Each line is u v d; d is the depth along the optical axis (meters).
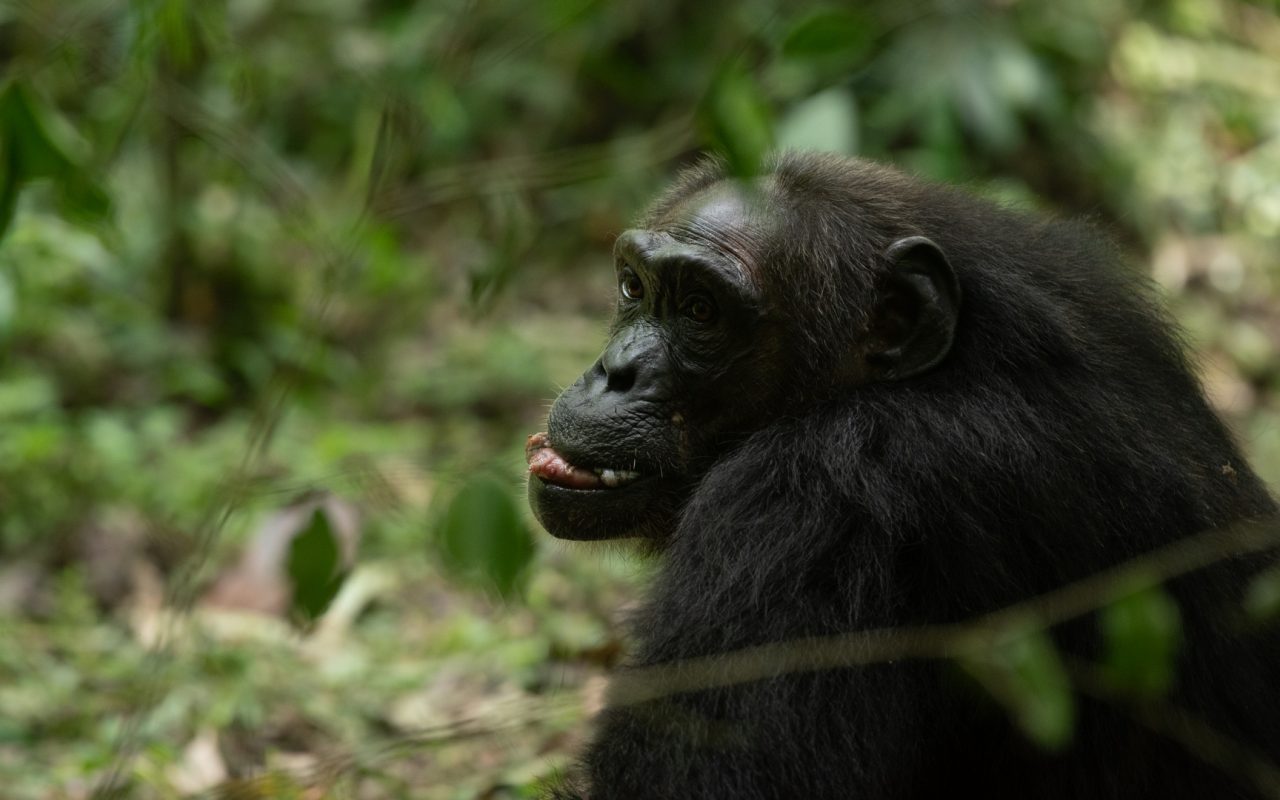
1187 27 26.98
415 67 10.77
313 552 8.87
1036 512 9.20
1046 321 9.68
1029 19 24.28
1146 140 24.91
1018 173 24.02
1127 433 9.47
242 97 13.41
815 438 9.62
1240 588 9.65
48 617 15.73
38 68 10.51
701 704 8.74
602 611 15.73
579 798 9.25
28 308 19.53
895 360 9.93
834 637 8.84
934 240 10.17
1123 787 9.48
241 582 15.91
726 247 10.18
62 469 17.42
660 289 10.32
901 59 20.55
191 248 21.44
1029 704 7.29
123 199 21.31
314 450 18.44
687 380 10.25
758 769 8.55
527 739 12.98
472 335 22.27
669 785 8.61
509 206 9.72
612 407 10.28
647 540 11.09
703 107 7.43
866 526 9.16
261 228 21.98
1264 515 10.18
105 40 12.42
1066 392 9.53
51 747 12.99
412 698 13.97
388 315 22.14
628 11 24.89
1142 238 23.98
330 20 23.30
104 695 13.71
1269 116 26.14
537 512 10.48
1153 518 9.34
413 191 10.66
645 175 20.64
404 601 16.30
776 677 8.68
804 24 7.74
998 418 9.41
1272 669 9.95
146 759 12.43
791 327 10.14
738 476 9.64
